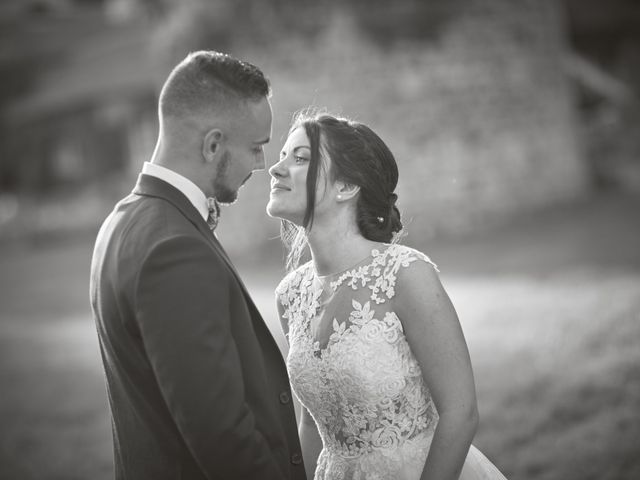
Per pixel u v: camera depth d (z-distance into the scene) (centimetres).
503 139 1608
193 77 181
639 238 1147
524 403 455
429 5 1526
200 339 163
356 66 1450
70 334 922
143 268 167
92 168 2478
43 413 556
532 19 1680
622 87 1927
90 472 435
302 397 212
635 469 358
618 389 452
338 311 201
